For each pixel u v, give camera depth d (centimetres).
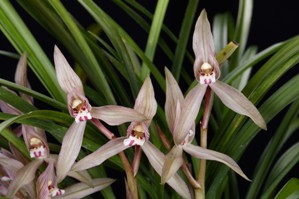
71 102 34
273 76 38
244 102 35
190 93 35
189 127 34
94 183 39
